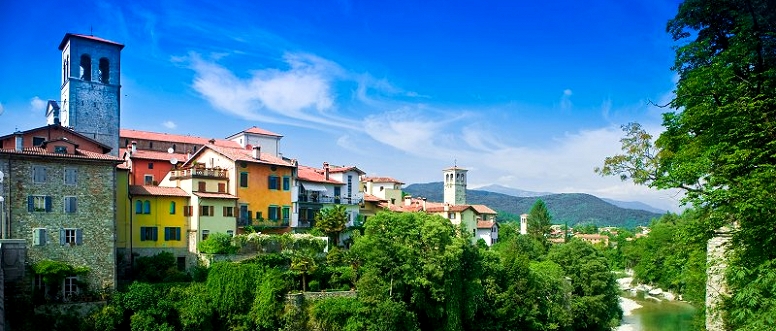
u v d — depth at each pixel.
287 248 67.44
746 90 27.52
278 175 78.50
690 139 30.33
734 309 26.08
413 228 66.75
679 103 29.56
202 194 68.56
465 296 68.56
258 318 57.47
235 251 63.47
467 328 71.12
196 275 60.19
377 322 59.53
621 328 95.00
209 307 57.03
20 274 49.88
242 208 73.31
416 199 141.12
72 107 75.69
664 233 112.44
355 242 66.62
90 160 56.03
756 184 23.78
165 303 54.56
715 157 25.41
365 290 61.34
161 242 66.12
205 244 63.38
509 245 108.00
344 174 91.69
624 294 130.62
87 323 51.75
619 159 34.22
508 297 76.19
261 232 75.06
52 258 53.38
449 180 151.12
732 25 32.62
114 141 79.06
